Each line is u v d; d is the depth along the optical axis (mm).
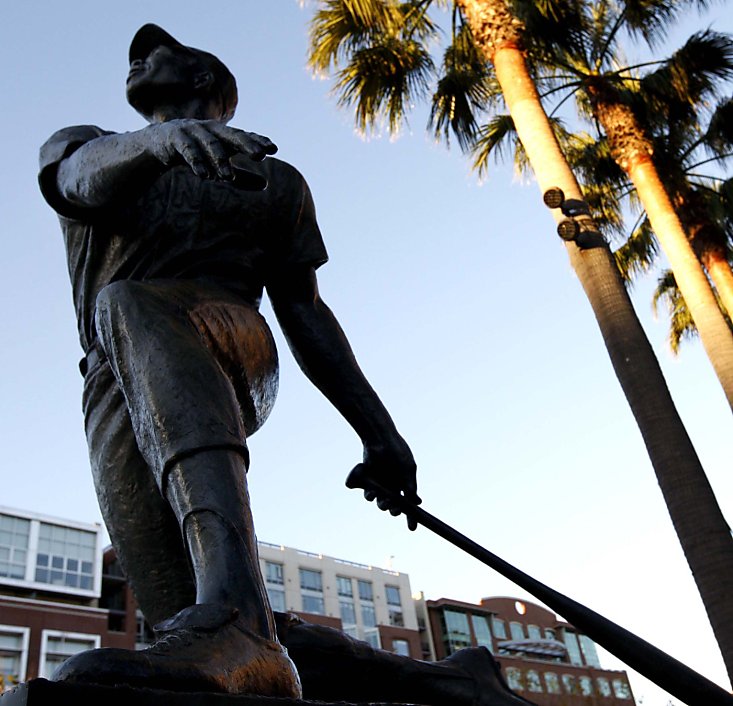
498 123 12227
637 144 11211
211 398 1332
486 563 1684
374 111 10969
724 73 11109
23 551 26984
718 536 7246
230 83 1953
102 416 1583
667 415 7738
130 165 1452
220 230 1677
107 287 1470
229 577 1166
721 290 12586
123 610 28281
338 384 1805
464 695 1648
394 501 1773
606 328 8273
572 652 37062
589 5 11102
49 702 810
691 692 1484
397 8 10727
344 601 36688
